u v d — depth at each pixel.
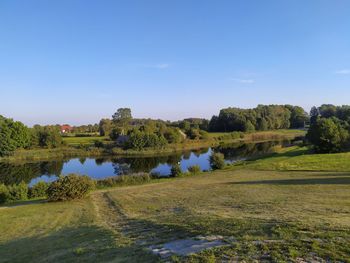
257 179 31.17
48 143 90.75
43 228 15.84
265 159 50.50
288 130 149.88
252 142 106.25
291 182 26.45
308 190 21.31
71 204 22.64
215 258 7.73
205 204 18.17
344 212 12.64
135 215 16.92
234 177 34.44
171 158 71.00
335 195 18.47
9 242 13.59
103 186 33.59
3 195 27.52
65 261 9.53
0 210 21.89
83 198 24.78
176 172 39.59
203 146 96.00
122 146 88.19
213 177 35.75
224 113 141.75
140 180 36.16
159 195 24.50
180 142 97.25
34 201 25.72
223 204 17.62
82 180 24.64
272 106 167.62
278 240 8.57
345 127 66.31
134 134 87.75
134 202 21.98
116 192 27.89
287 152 60.69
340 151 55.31
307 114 174.12
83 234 13.04
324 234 8.73
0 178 50.84
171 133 96.69
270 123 148.12
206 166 55.84
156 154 79.81
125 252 9.45
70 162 69.50
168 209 17.69
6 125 81.38
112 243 10.74
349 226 9.58
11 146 79.25
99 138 112.69
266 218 11.72
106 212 19.09
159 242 10.06
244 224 10.70
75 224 16.02
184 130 110.81
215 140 107.75
